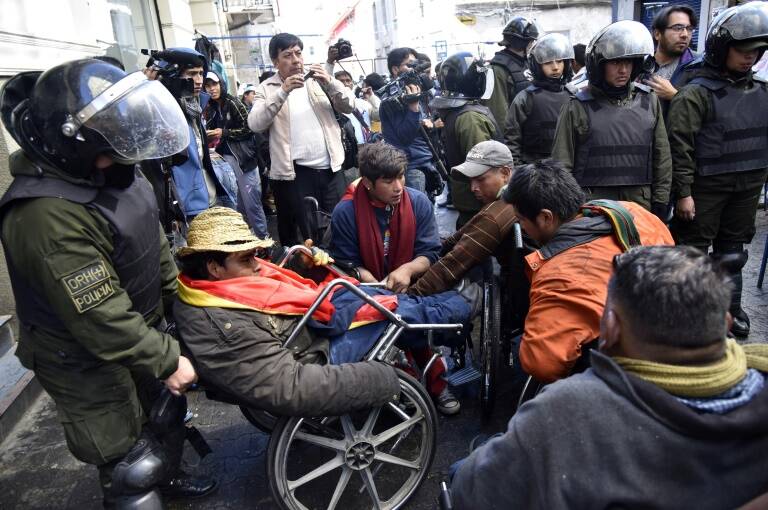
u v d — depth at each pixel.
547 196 1.87
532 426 0.95
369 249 2.67
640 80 3.24
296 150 3.96
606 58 2.65
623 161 2.80
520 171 1.96
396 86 4.75
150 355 1.63
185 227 3.21
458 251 2.44
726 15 2.84
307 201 3.63
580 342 1.67
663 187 2.90
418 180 4.80
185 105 3.18
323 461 2.49
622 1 9.52
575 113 2.85
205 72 4.39
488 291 2.69
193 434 2.18
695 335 0.88
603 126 2.79
